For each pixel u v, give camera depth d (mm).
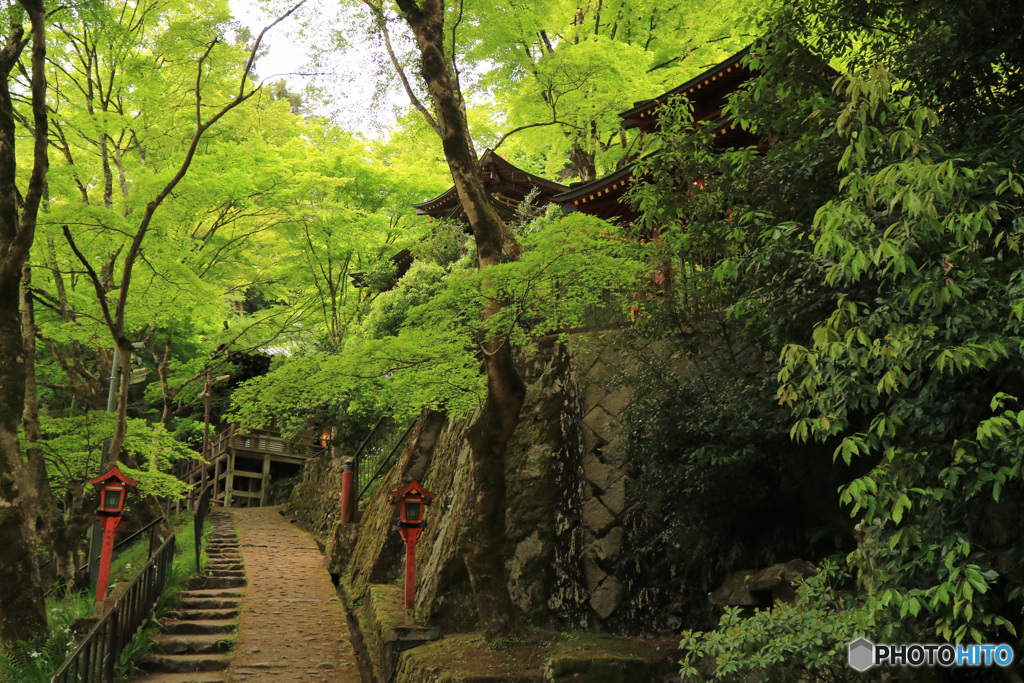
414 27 10617
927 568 5770
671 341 10859
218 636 11727
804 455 9656
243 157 17594
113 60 16609
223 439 29641
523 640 9711
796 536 9453
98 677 8438
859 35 8414
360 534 16375
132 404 29766
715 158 9766
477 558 9930
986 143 6387
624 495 11367
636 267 9398
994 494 5062
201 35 12992
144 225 11898
